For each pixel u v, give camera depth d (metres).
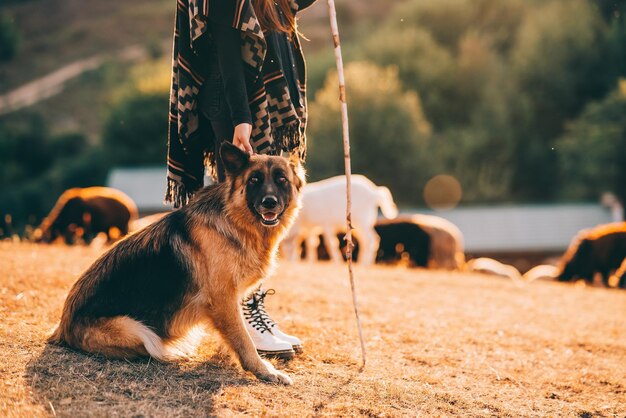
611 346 5.89
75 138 46.00
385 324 5.65
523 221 28.97
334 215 13.30
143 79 43.22
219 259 3.86
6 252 7.38
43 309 4.79
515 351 5.37
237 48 4.07
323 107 34.03
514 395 4.26
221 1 3.97
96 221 14.31
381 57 39.91
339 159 33.06
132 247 4.00
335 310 5.95
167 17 70.19
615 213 29.23
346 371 4.23
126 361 3.88
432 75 39.16
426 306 6.97
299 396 3.70
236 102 4.03
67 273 6.14
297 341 4.48
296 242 13.49
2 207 38.03
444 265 15.59
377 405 3.71
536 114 39.25
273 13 4.26
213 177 4.62
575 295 9.37
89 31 66.75
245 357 3.88
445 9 43.06
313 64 40.66
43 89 55.75
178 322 3.94
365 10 69.31
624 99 33.56
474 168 37.50
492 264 14.90
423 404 3.84
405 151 34.09
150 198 30.73
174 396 3.49
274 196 3.87
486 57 39.91
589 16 40.19
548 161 38.19
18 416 3.05
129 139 40.53
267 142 4.32
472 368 4.73
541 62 39.00
